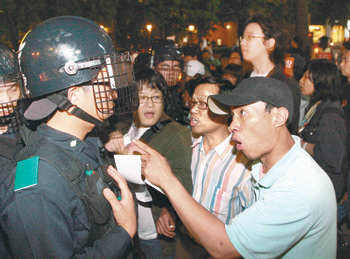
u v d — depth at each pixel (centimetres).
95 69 127
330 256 138
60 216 112
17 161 120
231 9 1126
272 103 126
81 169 121
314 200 123
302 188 124
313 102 333
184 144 205
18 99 163
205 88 190
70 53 124
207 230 131
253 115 128
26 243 109
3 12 685
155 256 220
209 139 195
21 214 108
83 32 128
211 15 1039
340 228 323
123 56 137
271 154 134
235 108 134
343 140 278
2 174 134
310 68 303
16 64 178
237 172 180
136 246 173
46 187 110
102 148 155
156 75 214
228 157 184
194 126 194
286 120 130
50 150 118
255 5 1120
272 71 276
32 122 139
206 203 190
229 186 183
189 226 135
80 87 128
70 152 126
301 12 968
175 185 137
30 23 707
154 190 200
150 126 218
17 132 172
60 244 111
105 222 130
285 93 130
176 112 318
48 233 109
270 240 126
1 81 169
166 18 1015
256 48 279
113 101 136
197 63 432
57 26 128
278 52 280
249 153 134
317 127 288
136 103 145
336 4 1373
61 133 126
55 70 124
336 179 289
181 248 213
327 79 289
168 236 207
